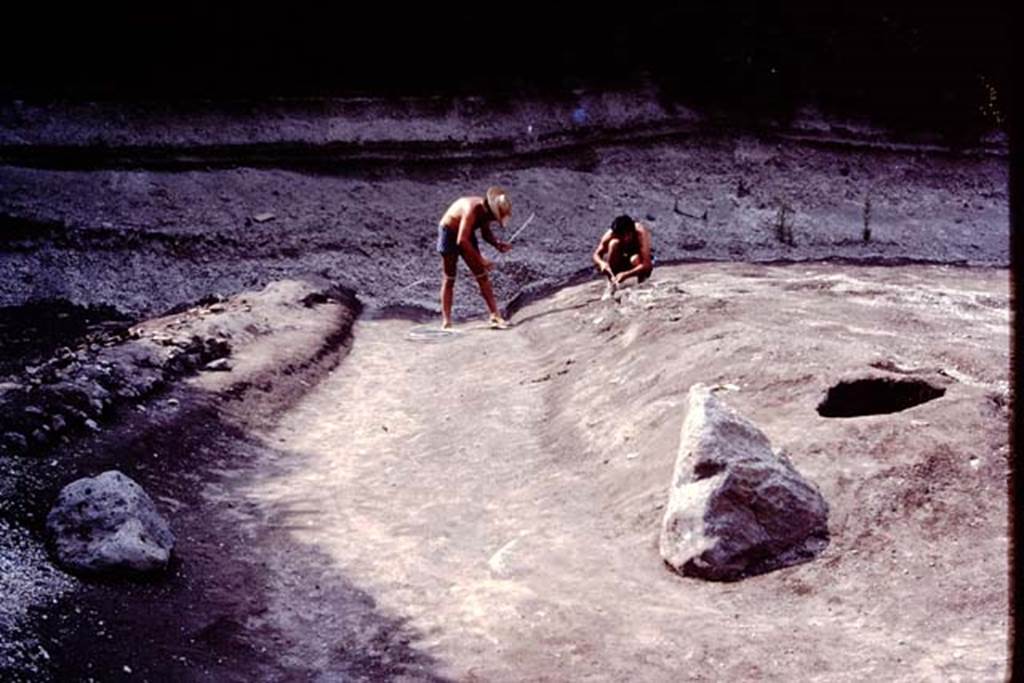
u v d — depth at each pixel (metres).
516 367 10.14
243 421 8.23
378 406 9.33
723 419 5.51
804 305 10.58
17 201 15.88
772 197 21.81
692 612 4.87
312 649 4.79
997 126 24.83
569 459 7.20
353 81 20.06
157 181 17.39
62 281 14.62
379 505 6.66
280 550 5.89
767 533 5.25
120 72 18.25
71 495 5.32
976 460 5.80
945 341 8.90
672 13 22.94
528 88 21.47
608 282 12.23
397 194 18.98
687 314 9.60
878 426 6.18
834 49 23.91
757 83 23.30
